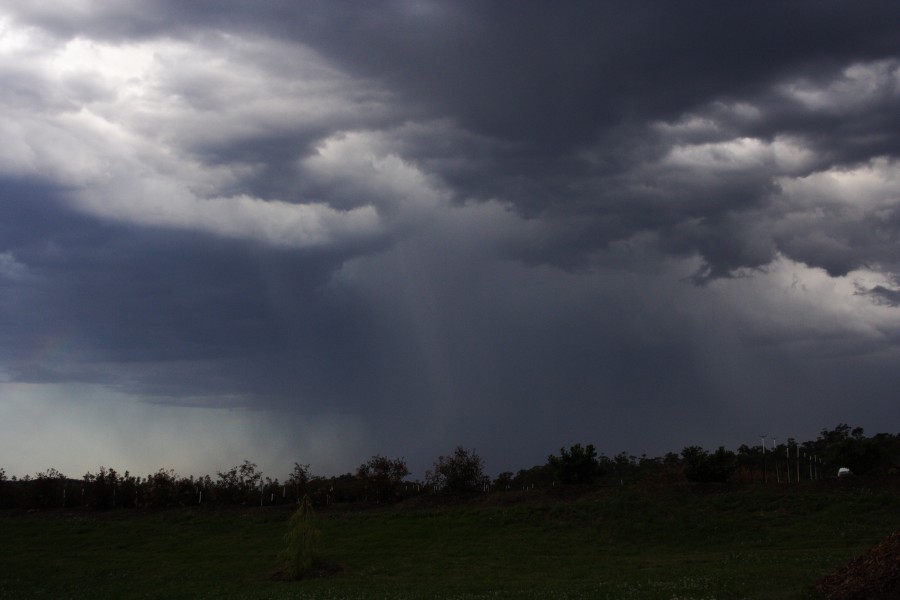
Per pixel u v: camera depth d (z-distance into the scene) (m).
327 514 41.62
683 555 29.06
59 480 48.97
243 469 46.41
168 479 46.62
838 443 39.00
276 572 29.62
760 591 19.42
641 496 38.16
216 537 38.19
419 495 44.44
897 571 17.06
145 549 36.38
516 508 38.66
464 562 29.86
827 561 23.44
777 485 38.06
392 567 29.56
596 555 30.14
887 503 33.50
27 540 38.97
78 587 28.69
